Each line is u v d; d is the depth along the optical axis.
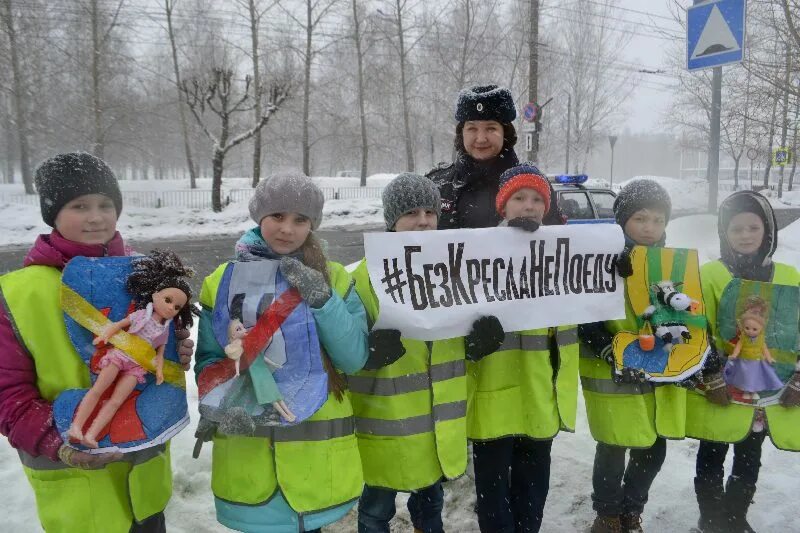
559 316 2.69
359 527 2.65
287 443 2.11
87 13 25.31
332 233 18.06
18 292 1.90
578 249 2.76
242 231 19.53
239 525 2.11
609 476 2.97
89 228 2.02
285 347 2.10
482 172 3.04
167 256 2.03
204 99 23.50
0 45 26.95
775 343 2.81
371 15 29.75
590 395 2.96
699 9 6.47
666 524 3.23
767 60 7.95
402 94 31.45
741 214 2.89
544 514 3.33
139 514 2.04
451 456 2.45
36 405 1.87
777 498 3.43
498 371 2.66
